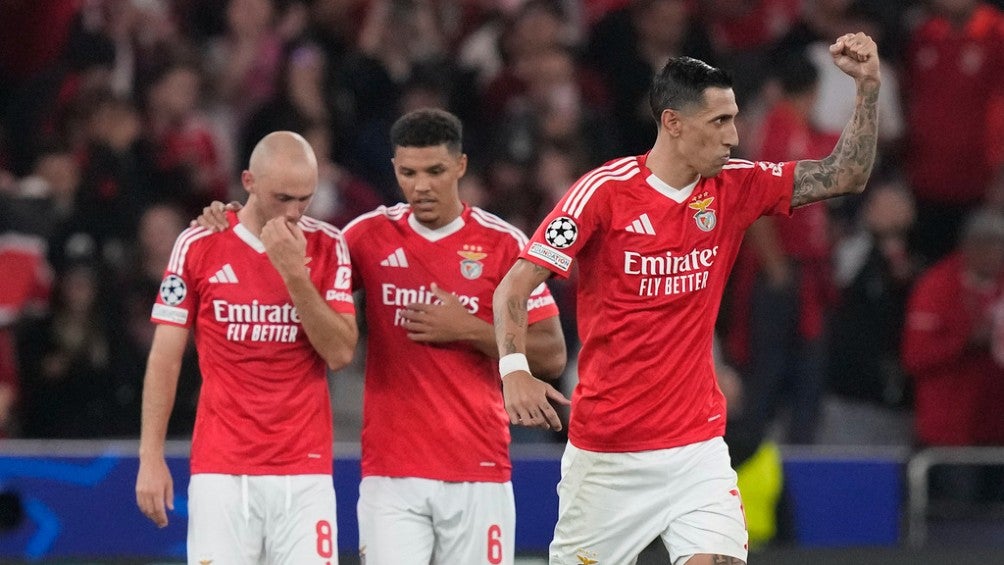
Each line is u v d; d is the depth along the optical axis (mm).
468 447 21906
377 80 40781
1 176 36000
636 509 20141
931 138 42844
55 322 34312
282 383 21297
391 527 21828
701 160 19281
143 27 41344
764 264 36469
